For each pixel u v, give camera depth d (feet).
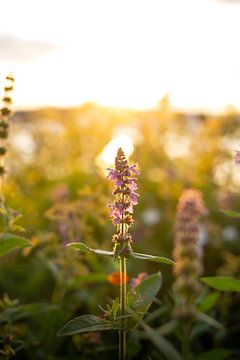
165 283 3.39
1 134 2.38
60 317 2.75
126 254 1.83
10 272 3.52
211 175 5.27
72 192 4.57
